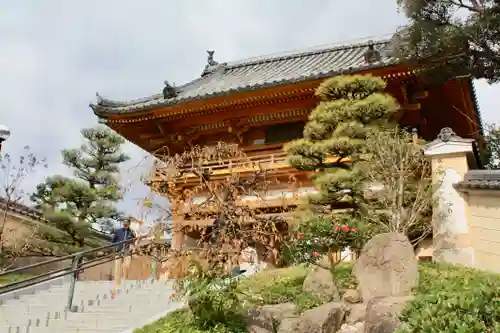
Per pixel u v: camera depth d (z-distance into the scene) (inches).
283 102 671.1
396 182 406.0
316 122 463.2
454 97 632.4
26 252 817.5
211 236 356.2
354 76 469.7
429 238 453.4
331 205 460.4
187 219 412.2
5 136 491.8
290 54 951.6
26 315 379.6
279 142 717.9
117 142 1025.5
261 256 433.7
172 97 739.4
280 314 305.3
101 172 985.5
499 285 213.6
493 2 462.6
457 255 385.7
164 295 408.8
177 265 321.4
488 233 372.8
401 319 238.4
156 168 414.0
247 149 725.9
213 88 817.5
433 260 398.0
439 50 487.5
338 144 428.8
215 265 305.4
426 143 456.1
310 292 326.6
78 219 914.1
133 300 402.0
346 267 380.5
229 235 327.3
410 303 252.2
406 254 312.8
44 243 837.2
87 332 339.0
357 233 348.8
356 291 321.1
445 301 208.5
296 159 466.6
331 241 340.2
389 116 470.6
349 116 446.0
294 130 713.0
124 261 496.7
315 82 609.3
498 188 365.4
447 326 189.8
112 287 460.1
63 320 355.3
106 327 343.3
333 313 288.5
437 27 476.4
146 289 438.3
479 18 463.2
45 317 369.1
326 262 382.9
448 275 333.1
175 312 340.5
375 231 380.8
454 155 410.6
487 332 180.2
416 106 605.9
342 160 503.5
